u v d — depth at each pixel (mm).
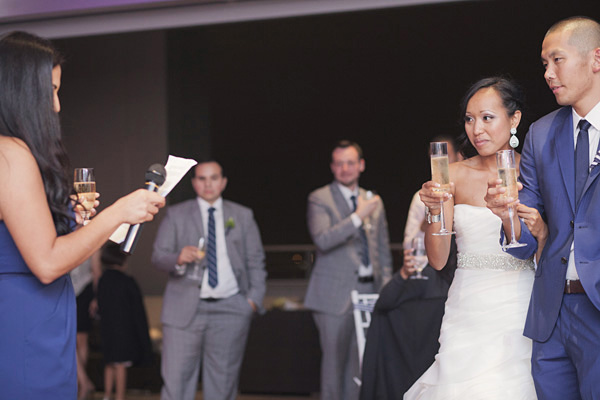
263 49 10383
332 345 4922
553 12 9250
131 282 5844
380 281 5121
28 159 1955
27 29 4820
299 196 10539
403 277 3479
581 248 2184
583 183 2234
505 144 2670
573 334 2221
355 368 4949
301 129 10469
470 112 2674
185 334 4695
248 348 5812
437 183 2426
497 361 2531
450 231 2715
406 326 3475
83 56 8930
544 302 2309
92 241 1982
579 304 2213
